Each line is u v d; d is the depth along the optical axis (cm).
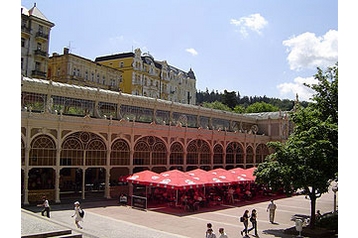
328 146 2383
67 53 6488
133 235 2152
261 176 2583
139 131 4178
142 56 9338
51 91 3869
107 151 3875
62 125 3528
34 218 2095
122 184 4388
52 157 3478
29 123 3294
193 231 2417
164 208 3388
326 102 2838
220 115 6141
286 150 2541
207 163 5134
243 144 5906
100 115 4294
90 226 2402
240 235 2366
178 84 10800
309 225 2536
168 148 4516
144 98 4816
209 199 3738
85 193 4031
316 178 2298
